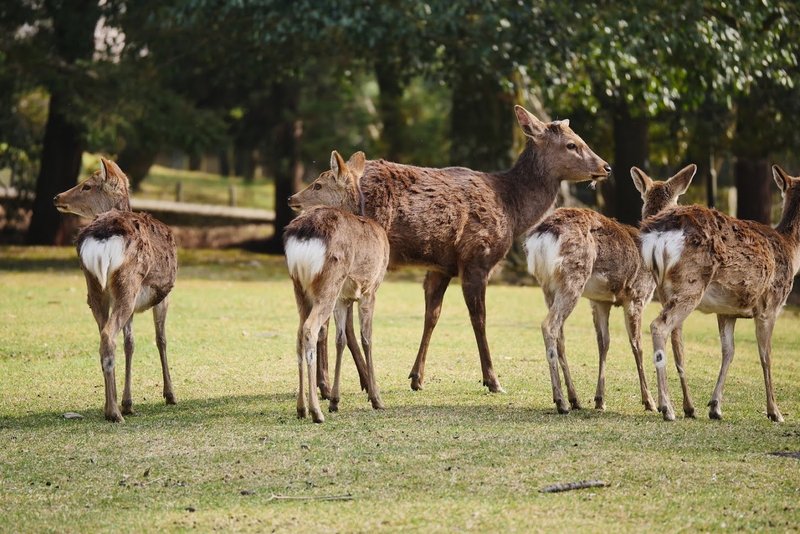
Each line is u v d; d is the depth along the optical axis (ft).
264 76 104.99
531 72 81.71
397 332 56.70
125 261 35.40
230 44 96.94
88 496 26.71
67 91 98.63
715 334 60.13
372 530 23.77
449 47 86.63
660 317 35.27
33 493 26.99
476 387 42.47
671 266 35.14
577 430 33.65
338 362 37.22
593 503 25.59
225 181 213.05
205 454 30.60
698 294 35.22
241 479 28.02
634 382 43.68
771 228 38.37
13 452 31.04
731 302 35.88
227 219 146.82
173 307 64.80
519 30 79.77
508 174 45.83
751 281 35.76
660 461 29.37
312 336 34.86
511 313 66.39
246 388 41.70
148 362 46.98
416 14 80.12
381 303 69.51
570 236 37.09
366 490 26.86
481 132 95.55
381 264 37.70
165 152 121.29
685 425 34.71
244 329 56.70
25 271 86.28
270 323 59.21
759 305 36.58
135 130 107.04
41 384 42.01
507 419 35.68
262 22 82.64
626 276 38.11
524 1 79.46
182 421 35.37
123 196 41.01
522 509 25.13
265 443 31.89
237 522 24.40
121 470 29.01
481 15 82.74
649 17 79.66
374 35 80.38
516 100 95.66
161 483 27.78
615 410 37.81
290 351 50.19
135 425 34.73
